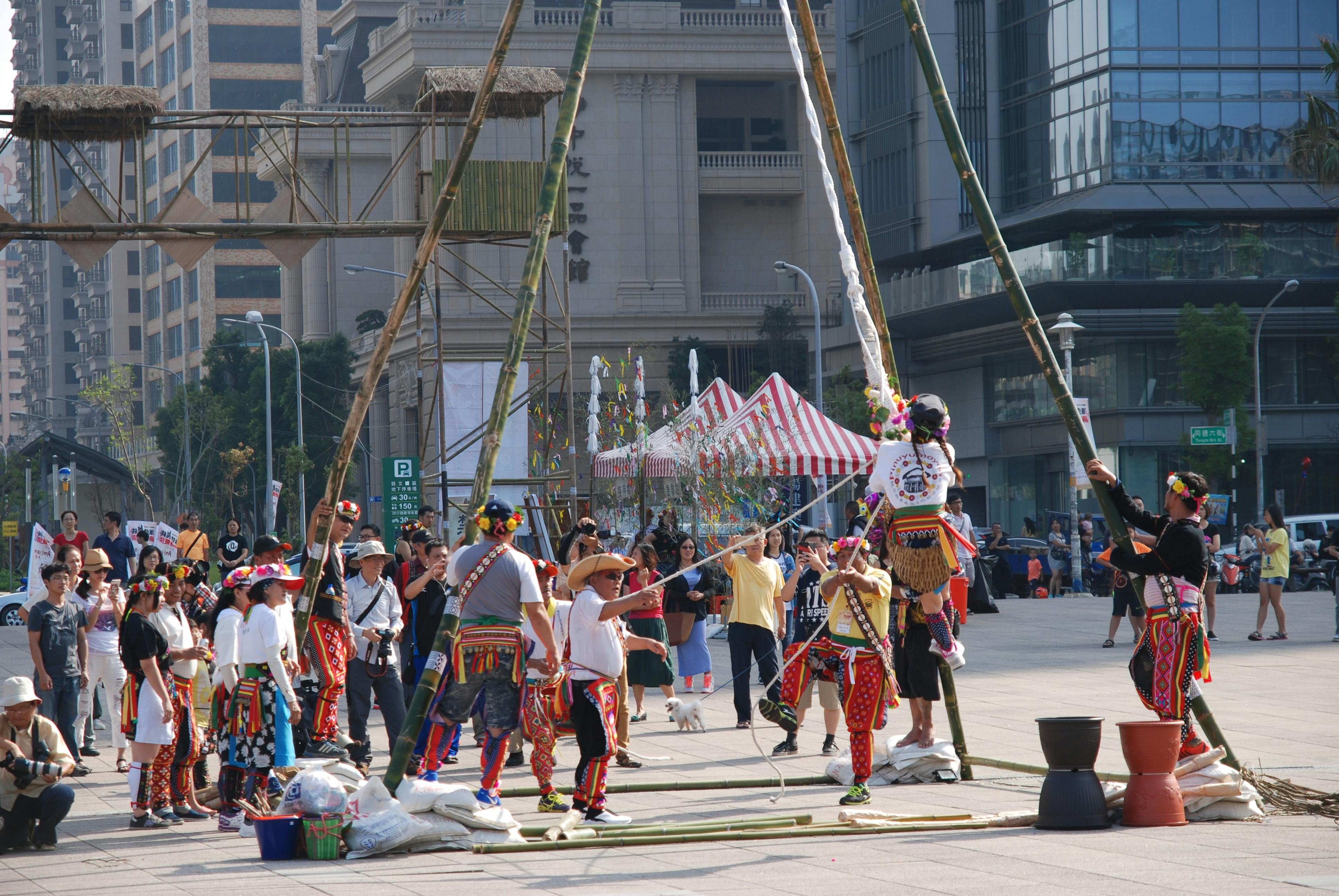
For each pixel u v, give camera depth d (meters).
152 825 13.55
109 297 163.38
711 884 9.82
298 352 88.31
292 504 93.75
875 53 89.75
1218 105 75.00
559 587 16.81
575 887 9.86
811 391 94.44
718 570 32.50
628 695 22.38
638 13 99.31
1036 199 80.62
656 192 99.69
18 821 12.33
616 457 36.34
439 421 32.72
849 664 13.35
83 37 191.38
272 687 13.27
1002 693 21.92
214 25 147.88
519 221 30.84
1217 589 48.12
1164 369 74.12
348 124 29.28
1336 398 75.00
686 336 98.38
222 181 144.25
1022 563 50.62
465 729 20.22
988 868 10.04
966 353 82.12
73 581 18.23
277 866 11.17
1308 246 73.38
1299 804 12.52
